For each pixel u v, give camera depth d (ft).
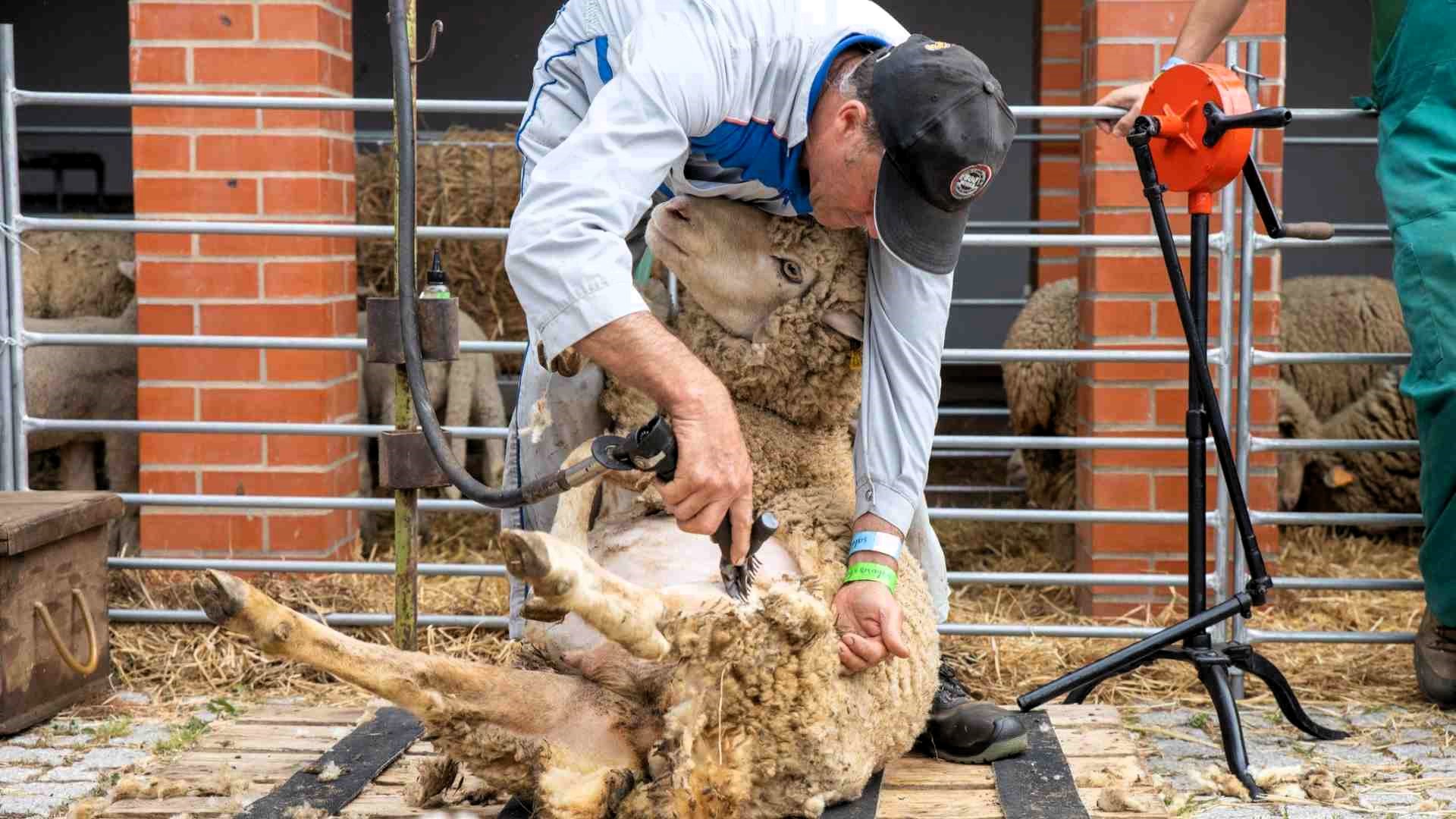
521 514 9.76
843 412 9.25
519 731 7.85
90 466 17.61
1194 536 11.69
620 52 8.61
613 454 7.32
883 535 8.80
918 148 7.76
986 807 9.16
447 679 7.59
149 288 16.47
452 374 18.99
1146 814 9.18
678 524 7.71
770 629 7.80
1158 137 11.22
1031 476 19.25
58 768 11.00
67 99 13.76
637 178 7.75
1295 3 39.42
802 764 8.13
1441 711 12.78
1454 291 12.03
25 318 17.10
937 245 8.21
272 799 9.16
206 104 13.65
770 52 8.14
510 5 39.50
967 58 7.96
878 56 8.02
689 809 7.68
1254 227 15.69
